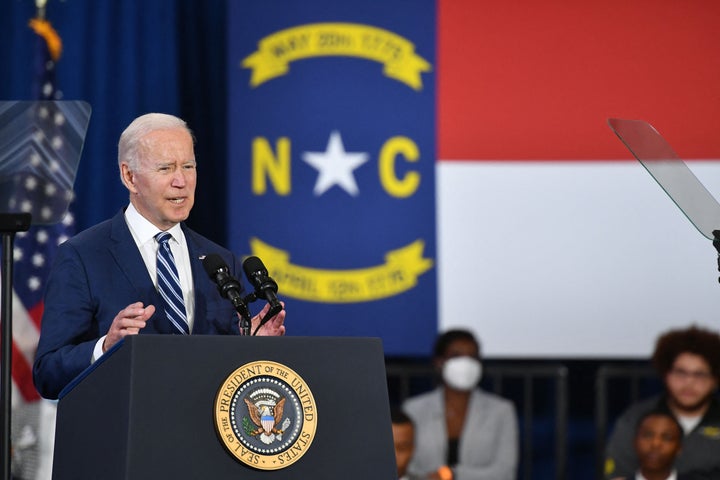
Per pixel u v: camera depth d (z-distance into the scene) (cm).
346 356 862
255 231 2145
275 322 1005
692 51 2170
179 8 2247
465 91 2170
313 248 2148
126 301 1085
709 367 1969
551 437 2302
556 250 2152
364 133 2164
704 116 2164
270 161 2156
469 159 2161
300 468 823
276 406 819
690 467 1931
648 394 2297
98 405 832
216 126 2253
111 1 2164
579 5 2177
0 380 1052
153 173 1107
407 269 2155
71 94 2138
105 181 2120
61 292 1079
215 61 2261
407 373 2184
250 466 803
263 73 2166
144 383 792
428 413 2089
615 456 1986
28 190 1116
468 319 2148
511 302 2152
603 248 2147
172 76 2173
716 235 1048
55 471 893
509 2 2178
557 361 2302
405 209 2158
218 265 985
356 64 2172
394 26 2178
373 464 849
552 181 2156
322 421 840
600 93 2170
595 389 2303
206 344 816
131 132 1126
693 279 2134
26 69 2138
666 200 2145
